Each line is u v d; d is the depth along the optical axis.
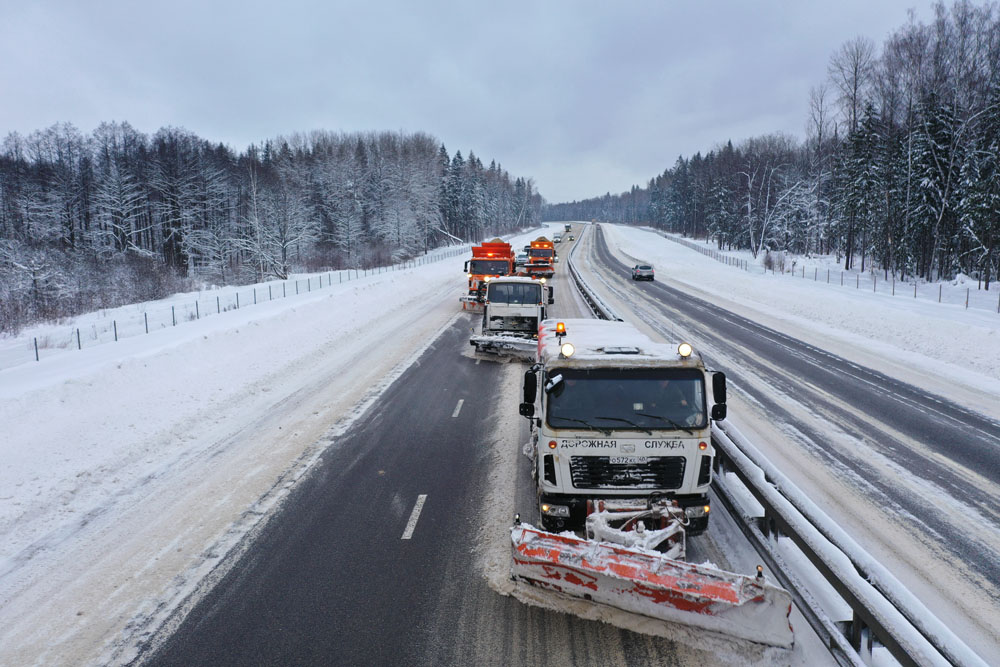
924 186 46.25
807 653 5.17
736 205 93.94
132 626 5.78
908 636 4.27
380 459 10.20
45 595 6.30
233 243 63.72
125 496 8.73
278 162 105.31
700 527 6.60
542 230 190.62
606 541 6.09
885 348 19.92
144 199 73.44
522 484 9.11
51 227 69.25
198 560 7.00
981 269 43.19
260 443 10.96
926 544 7.21
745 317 27.45
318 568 6.82
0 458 9.73
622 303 32.25
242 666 5.22
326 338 21.20
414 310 29.55
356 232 81.06
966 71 46.34
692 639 5.44
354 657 5.33
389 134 133.88
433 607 6.06
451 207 121.06
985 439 11.04
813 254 72.88
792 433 11.36
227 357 17.25
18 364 17.41
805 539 5.85
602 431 6.56
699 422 6.57
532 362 17.77
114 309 32.91
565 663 5.21
